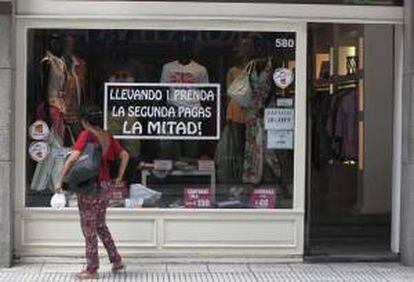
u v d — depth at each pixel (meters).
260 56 10.41
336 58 12.17
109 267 9.90
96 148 9.26
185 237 10.30
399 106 10.47
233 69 10.42
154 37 10.32
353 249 11.03
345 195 13.00
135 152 10.37
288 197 10.46
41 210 10.12
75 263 10.12
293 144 10.45
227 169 10.46
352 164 12.89
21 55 10.10
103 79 10.32
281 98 10.45
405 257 10.27
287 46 10.41
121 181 10.30
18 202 10.12
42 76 10.24
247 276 9.55
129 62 10.33
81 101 10.30
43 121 10.26
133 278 9.34
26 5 10.06
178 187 10.41
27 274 9.52
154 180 10.38
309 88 10.59
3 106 9.78
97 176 9.27
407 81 10.23
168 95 10.38
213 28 10.31
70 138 10.29
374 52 12.55
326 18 10.32
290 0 10.29
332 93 12.50
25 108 10.14
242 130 10.47
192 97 10.41
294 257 10.40
